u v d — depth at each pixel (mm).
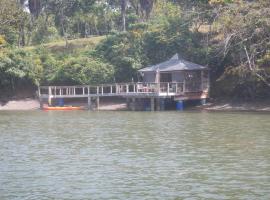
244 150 30938
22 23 81438
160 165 27203
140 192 22031
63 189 22641
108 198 21219
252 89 61531
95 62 70438
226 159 28406
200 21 70125
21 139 36719
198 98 62688
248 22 56531
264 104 60500
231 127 41406
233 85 62188
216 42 66562
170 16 72750
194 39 69250
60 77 70875
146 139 35938
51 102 67312
